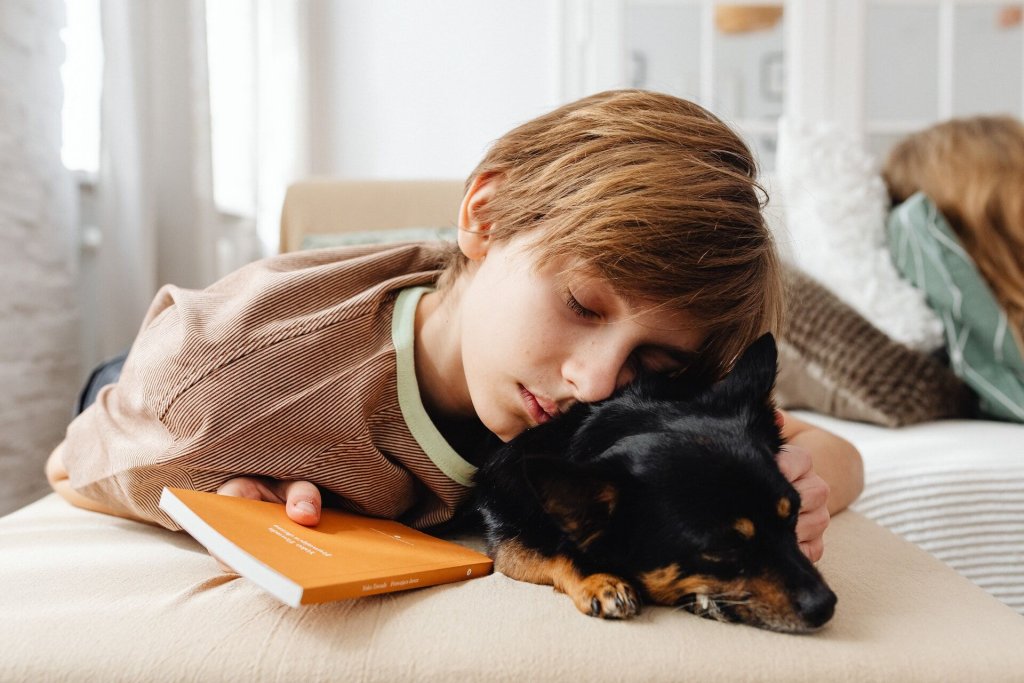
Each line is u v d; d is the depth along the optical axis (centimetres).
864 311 202
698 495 79
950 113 336
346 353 102
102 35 204
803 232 218
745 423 88
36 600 76
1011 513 150
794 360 195
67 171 200
